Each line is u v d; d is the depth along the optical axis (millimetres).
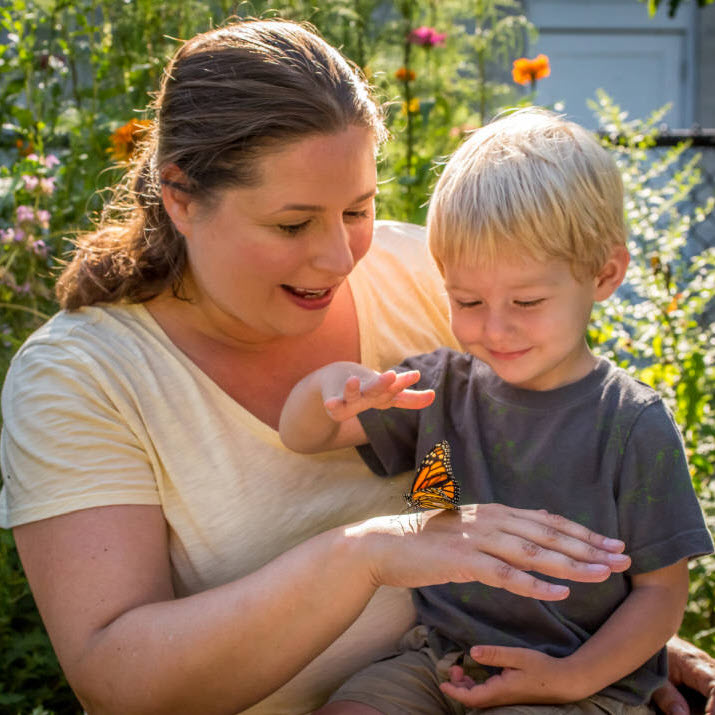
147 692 1281
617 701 1437
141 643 1284
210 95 1350
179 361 1521
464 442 1557
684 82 7973
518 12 7562
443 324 1863
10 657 2324
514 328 1437
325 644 1305
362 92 1406
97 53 3475
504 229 1399
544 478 1474
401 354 1772
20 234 2799
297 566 1289
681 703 1562
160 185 1456
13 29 3385
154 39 3477
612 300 2949
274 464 1538
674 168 4453
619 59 7945
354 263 1434
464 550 1204
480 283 1444
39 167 3080
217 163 1335
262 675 1299
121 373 1467
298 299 1429
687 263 3342
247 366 1590
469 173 1470
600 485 1435
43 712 2062
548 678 1373
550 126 1521
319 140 1312
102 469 1403
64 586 1354
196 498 1473
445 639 1525
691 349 2846
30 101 3461
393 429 1590
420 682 1496
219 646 1270
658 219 3361
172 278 1527
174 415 1484
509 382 1479
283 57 1344
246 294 1408
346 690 1506
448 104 3793
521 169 1432
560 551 1188
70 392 1435
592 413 1464
